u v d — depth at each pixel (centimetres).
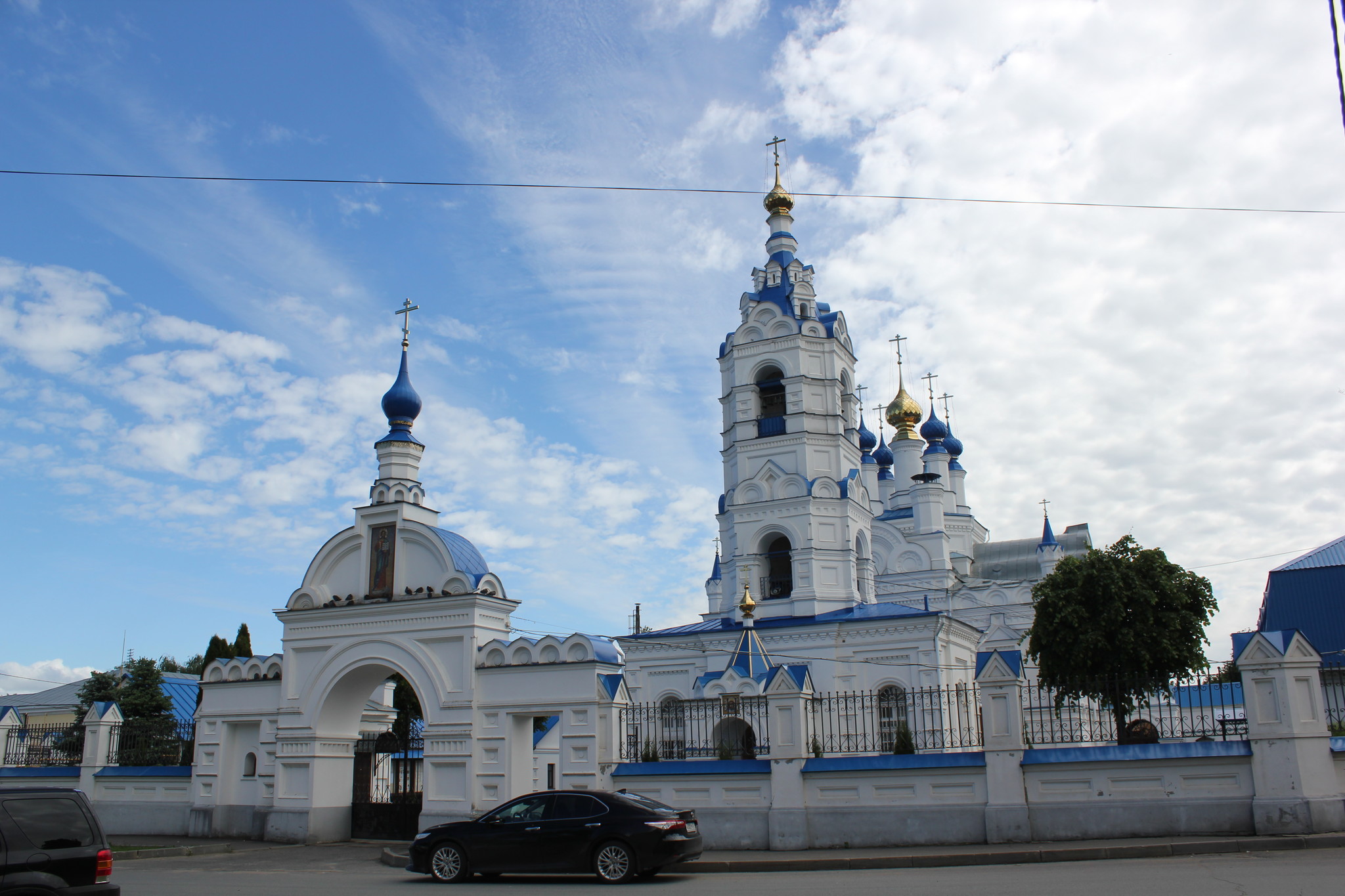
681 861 1911
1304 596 4956
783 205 5347
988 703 2305
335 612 3203
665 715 3694
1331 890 1375
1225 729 2547
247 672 3366
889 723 3956
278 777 3178
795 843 2358
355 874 2250
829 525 4756
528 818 1977
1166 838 2091
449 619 3016
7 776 3731
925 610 4631
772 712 2475
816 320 5050
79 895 1256
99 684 5688
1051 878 1633
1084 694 3741
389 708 4944
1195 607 3750
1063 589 3825
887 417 7662
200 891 1839
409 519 3203
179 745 3778
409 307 3700
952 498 7806
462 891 1808
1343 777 2083
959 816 2272
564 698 2783
